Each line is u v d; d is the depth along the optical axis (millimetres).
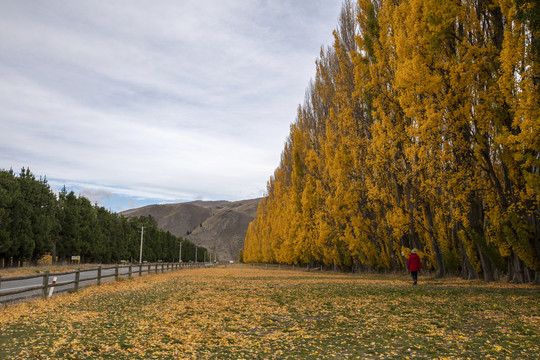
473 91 16625
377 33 27297
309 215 47438
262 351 6980
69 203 57188
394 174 23969
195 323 9656
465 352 6516
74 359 6199
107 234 72000
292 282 24141
